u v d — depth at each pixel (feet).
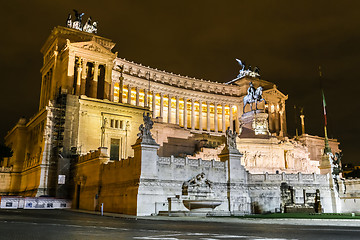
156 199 131.54
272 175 165.89
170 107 379.14
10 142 318.45
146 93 360.69
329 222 98.99
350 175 402.31
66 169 209.77
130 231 67.15
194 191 142.82
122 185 141.59
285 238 56.59
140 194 127.65
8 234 57.62
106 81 297.12
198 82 409.69
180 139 269.85
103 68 316.19
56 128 224.33
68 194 203.62
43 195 192.95
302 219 110.11
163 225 84.07
